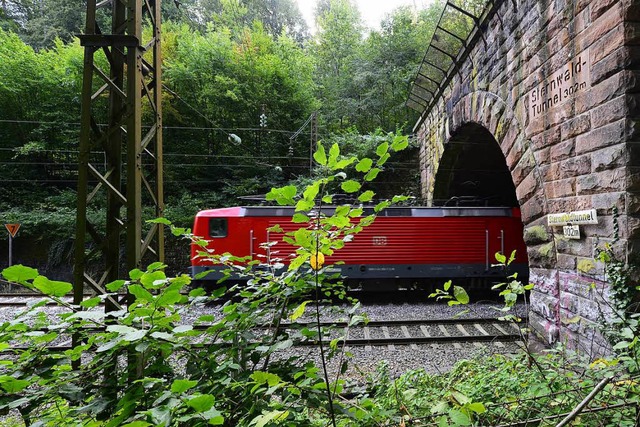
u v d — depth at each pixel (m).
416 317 8.55
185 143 19.88
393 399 2.96
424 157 16.34
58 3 25.14
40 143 18.17
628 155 3.62
